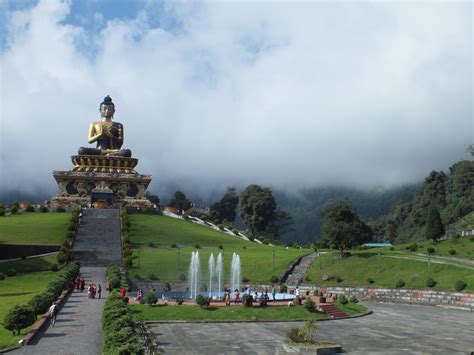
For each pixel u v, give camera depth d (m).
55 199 130.50
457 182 158.62
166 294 61.72
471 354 33.31
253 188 159.88
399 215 185.25
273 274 79.12
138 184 139.75
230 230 123.12
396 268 74.88
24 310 34.91
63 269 69.38
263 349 34.62
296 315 49.28
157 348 34.59
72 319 41.53
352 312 54.25
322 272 78.88
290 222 186.75
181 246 97.56
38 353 30.31
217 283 75.06
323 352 32.84
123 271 73.62
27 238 92.12
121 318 32.12
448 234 99.31
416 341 38.78
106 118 152.75
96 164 142.50
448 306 62.12
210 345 35.81
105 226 103.00
